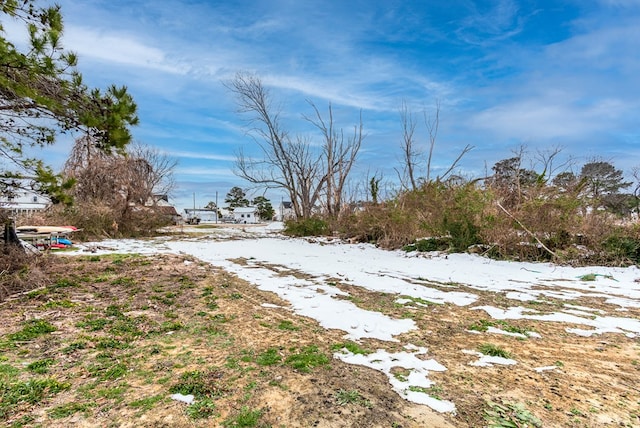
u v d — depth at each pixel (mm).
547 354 2820
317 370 2463
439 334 3307
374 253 10023
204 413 1898
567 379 2363
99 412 1893
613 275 6270
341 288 5395
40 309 3865
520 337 3227
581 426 1807
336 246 12008
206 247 11805
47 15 4125
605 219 7465
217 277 6168
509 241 8172
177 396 2070
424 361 2646
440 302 4555
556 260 7426
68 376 2314
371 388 2199
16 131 4504
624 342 3109
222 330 3352
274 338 3143
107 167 15312
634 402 2064
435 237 9625
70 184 5043
